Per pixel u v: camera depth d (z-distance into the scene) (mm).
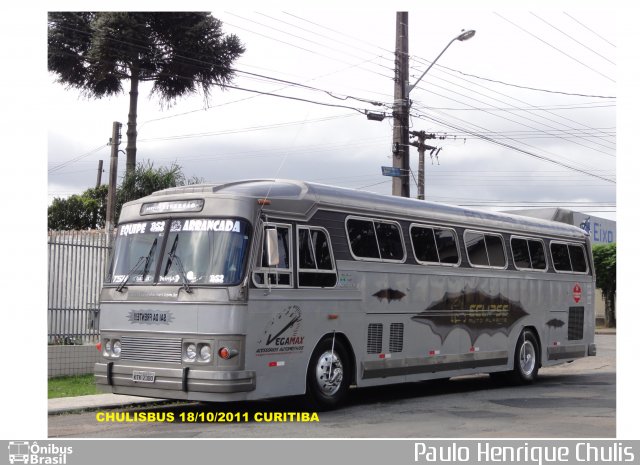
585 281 20281
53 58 34000
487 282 16797
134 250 12469
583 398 15219
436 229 15633
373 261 13883
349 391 16547
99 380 12273
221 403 14047
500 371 17250
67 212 39250
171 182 29984
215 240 11719
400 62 23594
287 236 12312
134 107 35812
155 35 34688
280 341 11930
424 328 15008
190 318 11469
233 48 34781
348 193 13719
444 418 12367
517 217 18250
